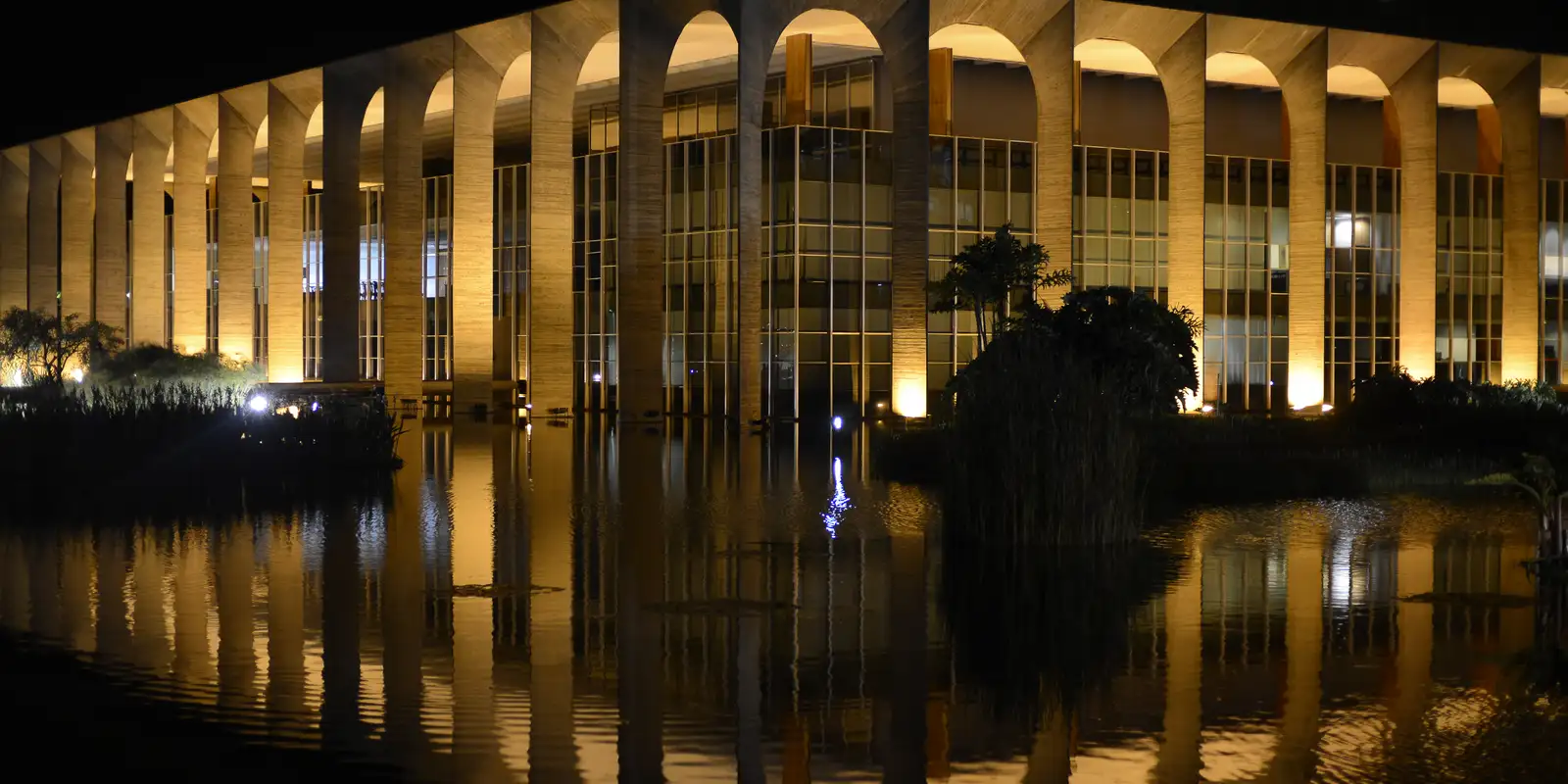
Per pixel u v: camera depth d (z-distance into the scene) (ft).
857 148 153.58
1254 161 172.65
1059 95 142.61
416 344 166.30
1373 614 40.96
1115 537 54.39
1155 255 167.12
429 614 40.91
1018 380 54.65
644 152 139.33
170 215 270.46
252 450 84.64
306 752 27.63
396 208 164.66
